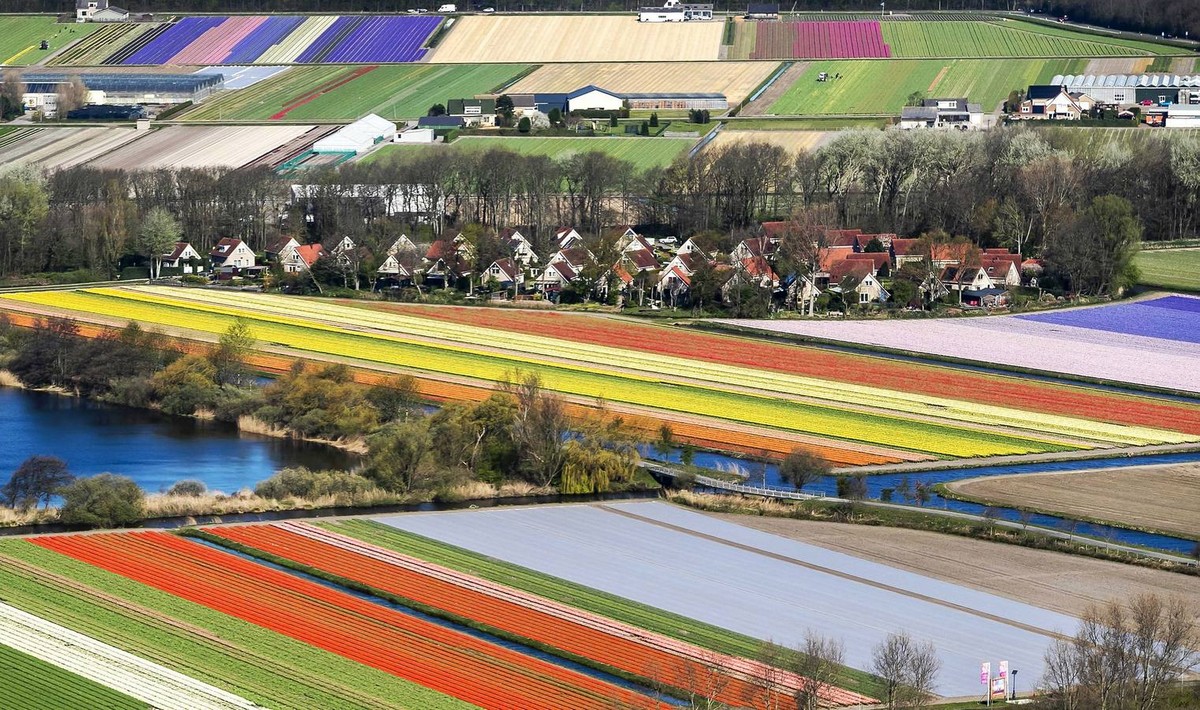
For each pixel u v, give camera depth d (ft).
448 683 558.15
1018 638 615.98
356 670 567.18
